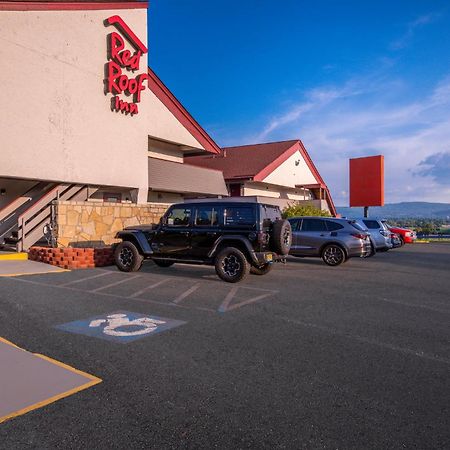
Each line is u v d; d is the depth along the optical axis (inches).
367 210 1432.1
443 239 1462.8
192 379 159.2
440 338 217.5
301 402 141.5
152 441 115.7
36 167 523.8
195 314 260.2
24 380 154.0
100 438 116.6
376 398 145.6
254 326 234.8
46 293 315.6
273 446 114.6
